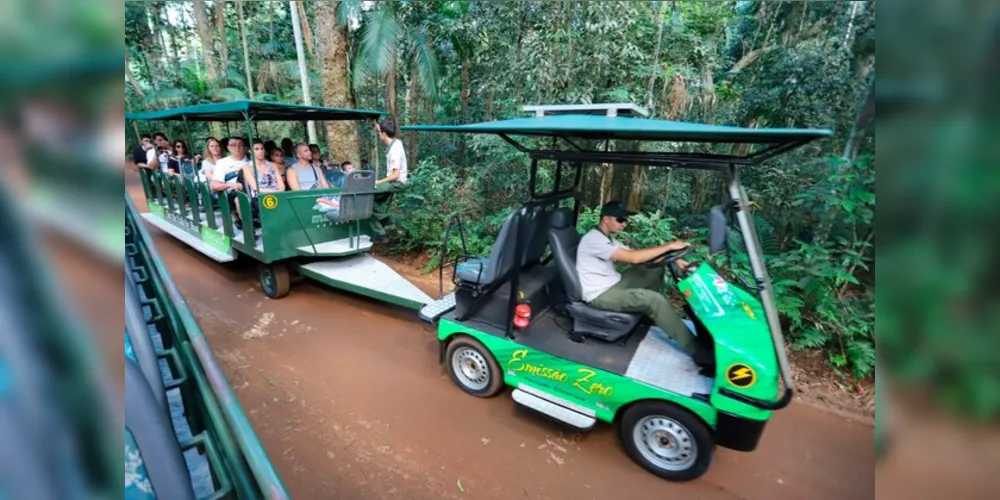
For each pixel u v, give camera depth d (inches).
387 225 257.4
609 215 118.9
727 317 102.0
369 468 106.8
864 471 110.3
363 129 381.1
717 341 97.7
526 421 124.3
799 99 204.2
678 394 100.2
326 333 169.9
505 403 131.4
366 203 196.9
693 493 102.8
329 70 295.9
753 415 93.2
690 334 109.6
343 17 275.1
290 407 127.1
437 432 119.1
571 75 224.8
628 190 259.8
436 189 255.6
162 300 101.0
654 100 243.6
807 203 184.7
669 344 119.8
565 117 107.8
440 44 322.3
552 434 119.8
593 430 122.6
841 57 188.9
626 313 115.0
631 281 124.6
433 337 168.7
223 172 210.4
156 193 292.0
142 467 47.2
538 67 221.1
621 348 117.4
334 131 306.8
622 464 110.8
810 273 162.6
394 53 281.4
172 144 310.5
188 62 588.4
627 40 223.3
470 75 319.0
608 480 105.9
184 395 79.7
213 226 219.1
